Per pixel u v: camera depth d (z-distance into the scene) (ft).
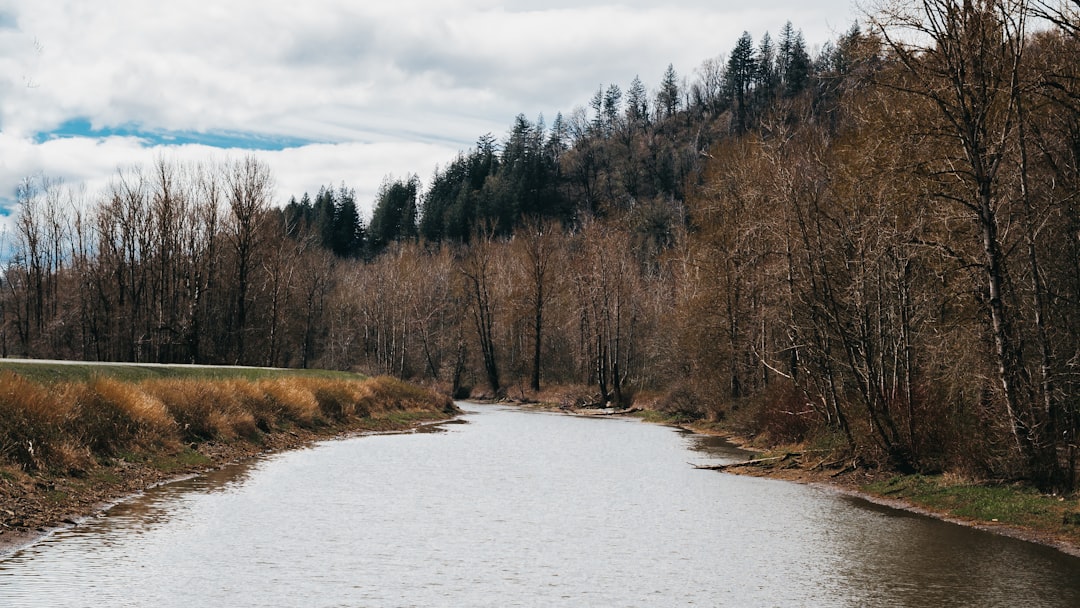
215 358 218.79
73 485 54.34
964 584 39.58
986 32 63.57
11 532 43.32
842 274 86.22
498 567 41.32
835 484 73.77
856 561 44.27
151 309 221.25
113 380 71.82
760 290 123.85
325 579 37.91
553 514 56.59
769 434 106.11
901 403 75.82
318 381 124.26
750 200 112.06
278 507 55.47
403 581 38.04
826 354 82.17
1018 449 61.16
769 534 51.37
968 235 73.87
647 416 175.11
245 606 33.27
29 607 31.81
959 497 60.95
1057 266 74.18
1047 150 69.21
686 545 47.78
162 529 47.14
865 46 67.10
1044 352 62.44
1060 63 68.33
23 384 58.23
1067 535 49.90
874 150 71.05
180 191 212.02
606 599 36.09
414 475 73.87
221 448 80.28
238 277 217.56
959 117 66.13
